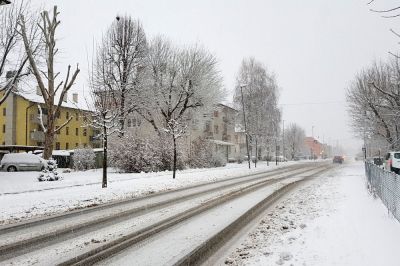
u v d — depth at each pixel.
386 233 8.14
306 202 14.68
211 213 11.99
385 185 11.92
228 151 66.06
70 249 7.62
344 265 6.22
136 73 37.41
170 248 7.76
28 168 30.92
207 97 39.25
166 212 12.16
